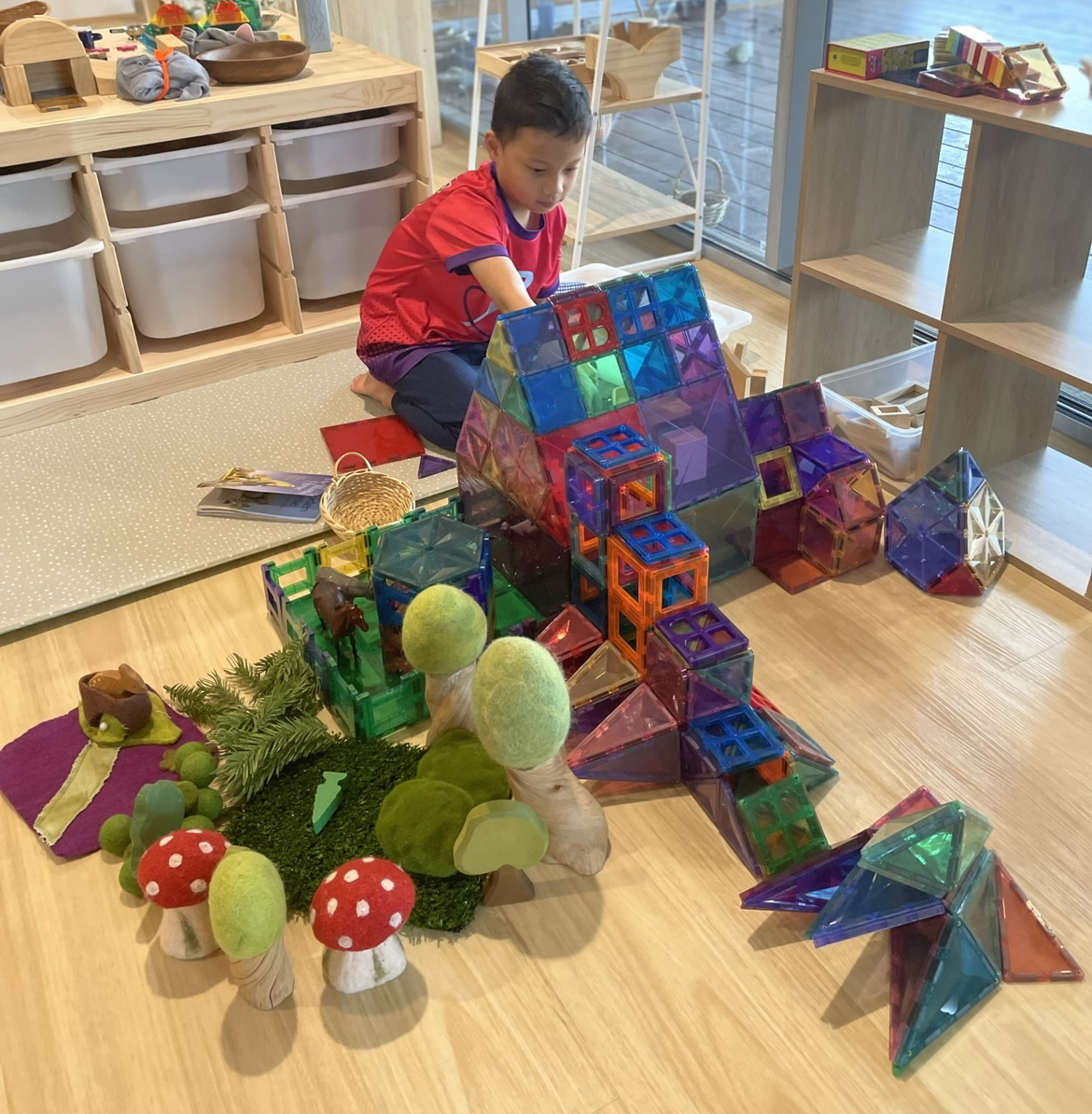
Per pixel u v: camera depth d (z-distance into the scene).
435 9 3.43
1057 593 1.61
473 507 1.63
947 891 1.05
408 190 2.33
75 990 1.11
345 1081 1.02
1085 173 1.67
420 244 1.91
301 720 1.33
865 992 1.08
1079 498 1.82
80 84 1.96
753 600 1.61
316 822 1.22
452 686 1.24
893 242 1.95
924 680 1.45
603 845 1.21
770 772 1.25
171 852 1.07
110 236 1.99
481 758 1.23
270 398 2.13
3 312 1.95
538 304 1.42
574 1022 1.06
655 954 1.12
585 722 1.35
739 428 1.56
